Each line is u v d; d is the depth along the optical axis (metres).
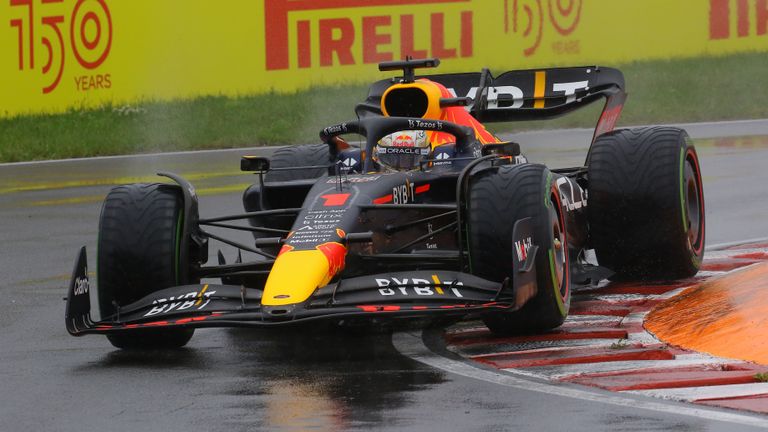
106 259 25.02
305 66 74.94
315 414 19.03
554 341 24.38
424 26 74.19
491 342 24.72
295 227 24.39
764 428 17.38
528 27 73.62
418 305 22.61
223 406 19.86
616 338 24.41
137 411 19.77
